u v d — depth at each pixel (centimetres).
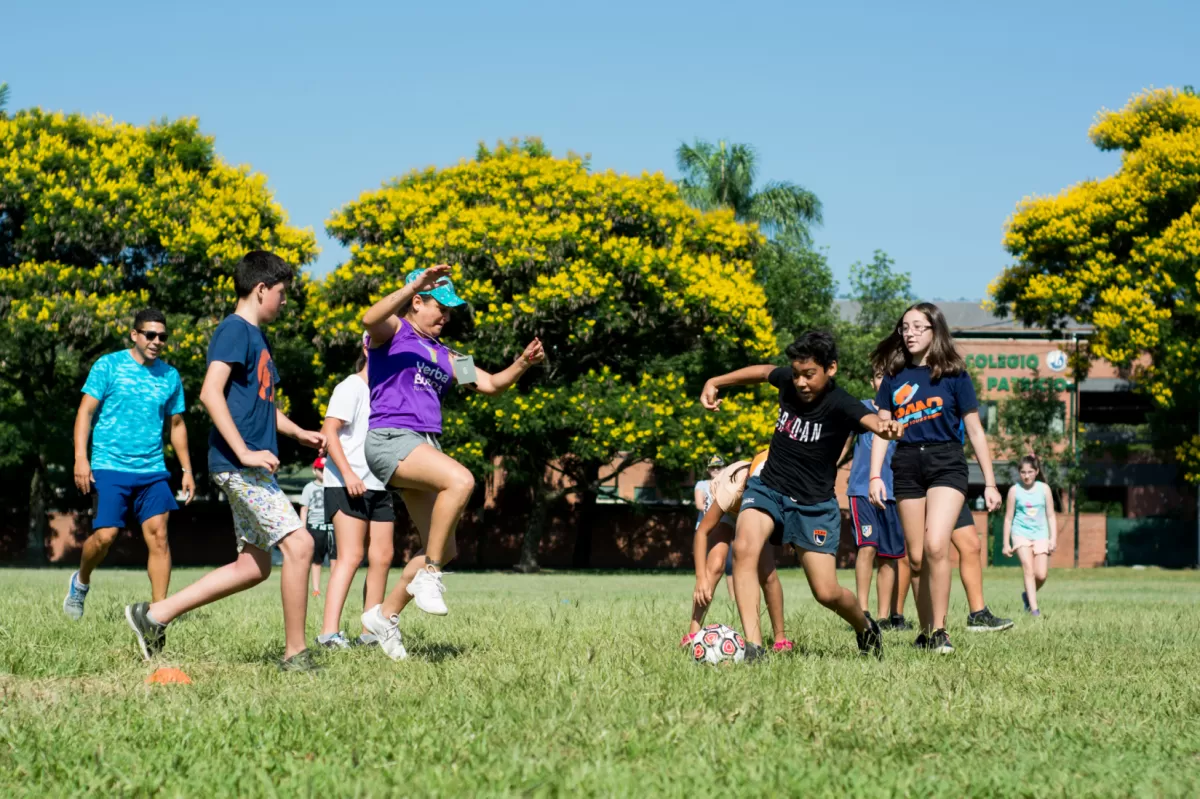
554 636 741
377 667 567
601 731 389
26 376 3103
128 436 780
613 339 3225
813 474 628
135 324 783
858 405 615
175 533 3828
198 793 320
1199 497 3806
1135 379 3638
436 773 331
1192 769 361
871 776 339
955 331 4944
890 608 963
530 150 4028
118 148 3130
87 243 2947
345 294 3148
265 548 586
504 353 2981
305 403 3378
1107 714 455
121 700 457
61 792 314
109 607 963
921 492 748
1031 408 4278
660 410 2970
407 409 603
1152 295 3459
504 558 4016
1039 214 3703
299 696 464
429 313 613
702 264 3166
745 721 415
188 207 3052
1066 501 4584
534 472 3316
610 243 3039
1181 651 717
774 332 3725
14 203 2941
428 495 625
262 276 575
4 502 3803
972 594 871
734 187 4378
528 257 2973
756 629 624
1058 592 1886
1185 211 3522
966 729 416
